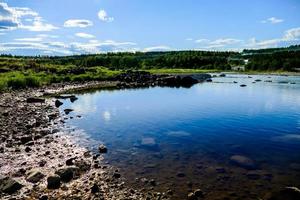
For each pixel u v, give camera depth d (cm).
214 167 1321
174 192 1054
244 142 1753
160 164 1352
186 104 3272
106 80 7419
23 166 1294
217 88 5406
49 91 4853
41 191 1048
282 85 6103
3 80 5100
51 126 2141
